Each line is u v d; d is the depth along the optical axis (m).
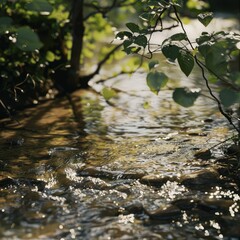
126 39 3.98
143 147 5.11
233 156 4.73
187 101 3.53
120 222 3.48
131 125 5.98
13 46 6.45
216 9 20.12
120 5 7.54
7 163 4.65
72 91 7.72
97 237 3.25
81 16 7.45
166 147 5.09
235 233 3.32
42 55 7.14
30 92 6.99
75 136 5.52
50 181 4.22
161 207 3.65
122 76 8.93
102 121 6.16
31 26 7.33
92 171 4.42
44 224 3.42
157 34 13.73
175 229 3.39
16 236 3.23
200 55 4.22
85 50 8.58
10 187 4.09
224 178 4.27
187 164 4.59
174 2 4.11
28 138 5.44
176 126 5.93
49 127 5.88
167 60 3.85
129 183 4.18
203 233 3.34
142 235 3.30
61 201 3.81
